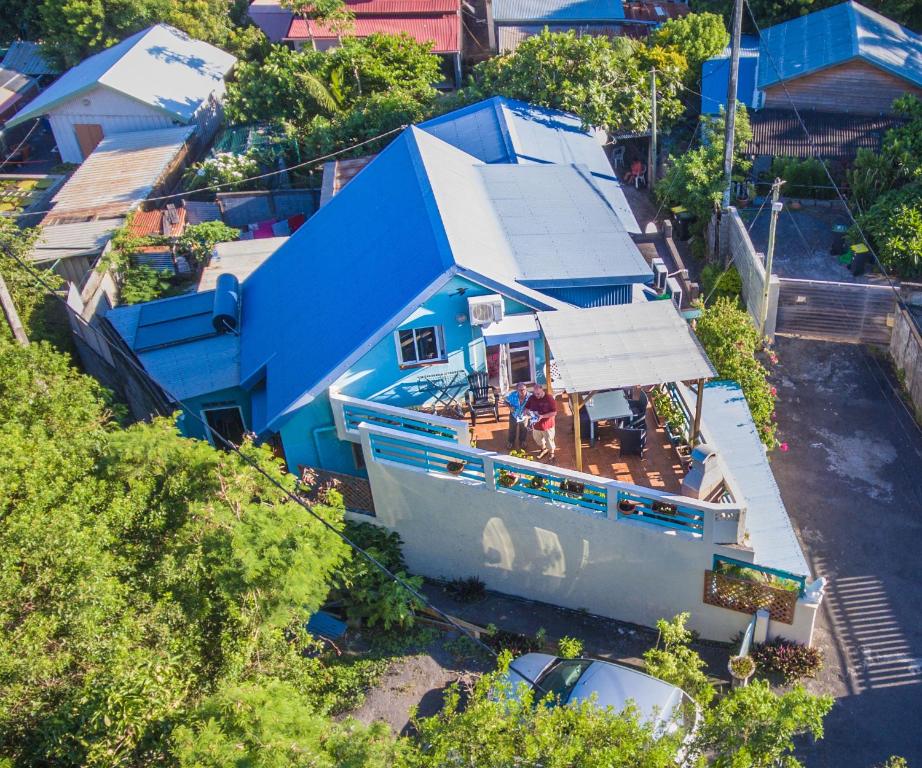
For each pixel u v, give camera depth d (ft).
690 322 71.67
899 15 142.10
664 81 115.85
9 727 35.01
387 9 160.76
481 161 85.05
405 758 34.78
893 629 56.49
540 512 55.88
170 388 69.87
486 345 60.13
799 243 99.04
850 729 50.49
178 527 42.55
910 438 72.28
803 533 64.28
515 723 34.37
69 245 103.65
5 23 185.78
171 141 135.03
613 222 70.28
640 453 58.75
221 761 32.76
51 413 48.01
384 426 58.59
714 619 55.42
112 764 34.47
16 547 37.35
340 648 56.90
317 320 66.54
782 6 142.31
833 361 81.61
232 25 180.96
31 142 162.81
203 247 103.65
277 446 65.77
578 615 59.16
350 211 76.13
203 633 41.39
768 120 114.11
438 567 62.34
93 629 36.32
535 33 154.30
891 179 98.99
